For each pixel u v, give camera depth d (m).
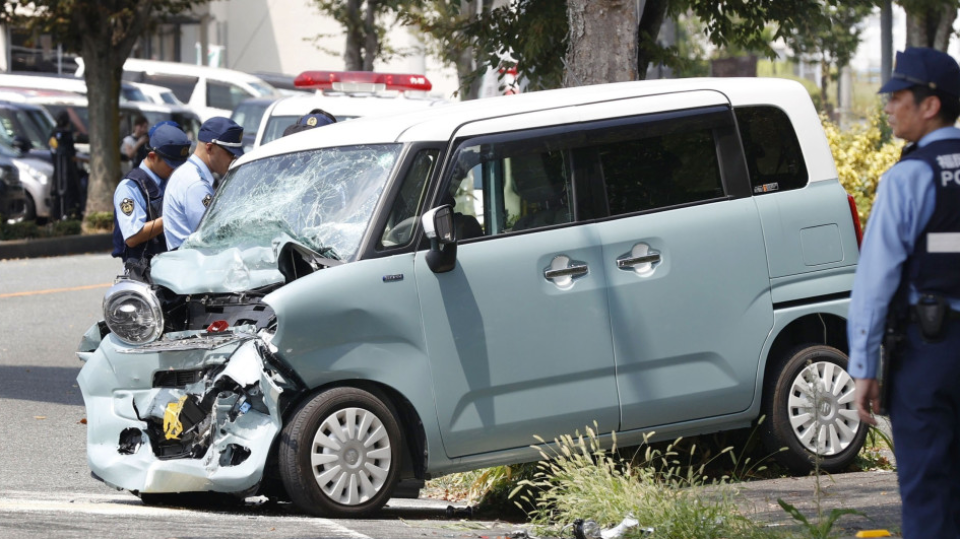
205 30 131.75
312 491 18.83
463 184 20.17
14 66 116.62
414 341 19.45
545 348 20.23
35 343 38.19
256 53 137.00
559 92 21.78
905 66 12.89
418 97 46.69
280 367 18.97
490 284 19.94
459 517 21.16
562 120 20.91
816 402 22.25
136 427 20.02
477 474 22.64
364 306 19.09
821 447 22.22
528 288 20.16
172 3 74.56
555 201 20.62
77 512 18.89
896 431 12.84
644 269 20.94
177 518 18.72
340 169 20.73
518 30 39.62
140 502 20.83
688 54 96.81
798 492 20.39
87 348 21.72
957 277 12.51
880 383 13.02
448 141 20.27
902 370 12.71
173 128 25.42
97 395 20.52
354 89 46.34
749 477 22.84
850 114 90.44
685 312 21.12
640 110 21.42
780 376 22.11
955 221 12.51
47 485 21.98
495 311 19.94
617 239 20.80
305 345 18.80
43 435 26.53
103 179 72.06
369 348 19.20
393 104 44.09
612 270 20.70
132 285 20.31
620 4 29.11
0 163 69.56
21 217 69.50
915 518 12.73
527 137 20.64
